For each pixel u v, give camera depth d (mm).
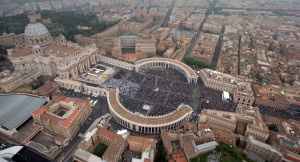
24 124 191250
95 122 198875
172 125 198500
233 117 194625
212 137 169250
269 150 156000
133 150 171500
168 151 162000
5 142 178875
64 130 176250
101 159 152625
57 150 168250
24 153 157375
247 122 197125
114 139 165500
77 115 189375
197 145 157750
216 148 158375
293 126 194750
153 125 190125
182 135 169875
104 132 174000
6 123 184625
